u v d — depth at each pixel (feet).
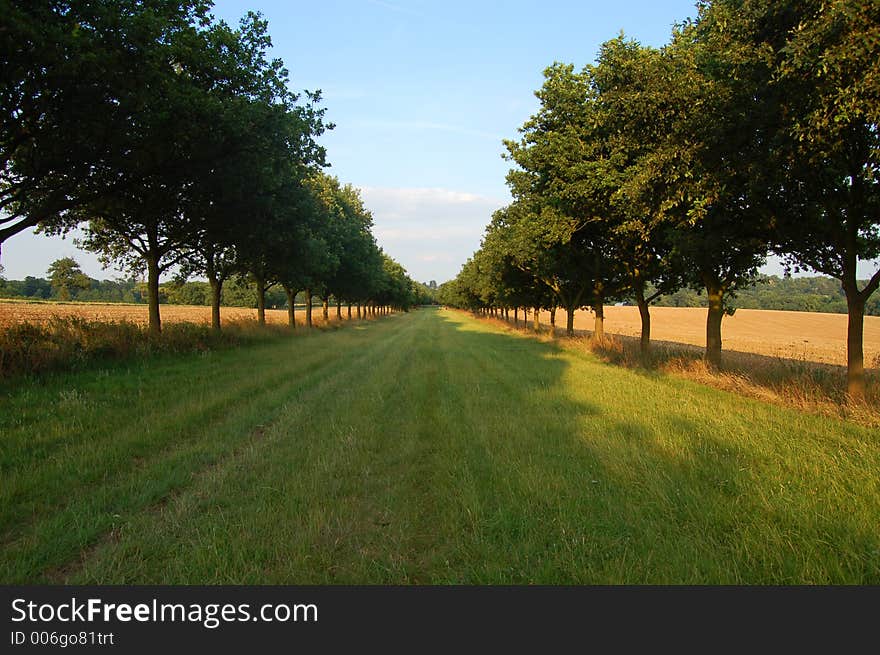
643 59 33.58
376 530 13.94
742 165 28.76
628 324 218.59
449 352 69.00
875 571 11.37
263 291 95.40
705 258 42.09
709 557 12.00
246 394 33.22
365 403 31.14
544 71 51.70
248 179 46.62
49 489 16.47
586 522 14.02
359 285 148.46
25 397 28.63
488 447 21.59
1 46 25.75
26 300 243.40
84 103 31.12
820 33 19.53
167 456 20.22
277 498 16.19
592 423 25.99
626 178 39.75
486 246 102.83
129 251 66.90
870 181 27.55
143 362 44.01
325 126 54.65
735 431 23.61
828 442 21.91
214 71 39.34
